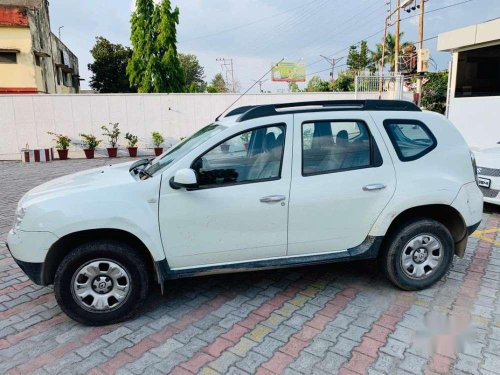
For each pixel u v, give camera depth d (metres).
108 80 39.91
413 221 3.77
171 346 3.09
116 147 17.67
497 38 10.62
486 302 3.65
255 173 3.48
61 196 3.29
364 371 2.76
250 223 3.46
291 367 2.81
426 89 25.52
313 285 4.08
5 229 6.30
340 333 3.21
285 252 3.61
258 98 18.34
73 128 17.38
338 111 3.69
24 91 21.98
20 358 2.98
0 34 21.09
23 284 4.27
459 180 3.85
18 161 16.47
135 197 3.30
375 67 48.56
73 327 3.39
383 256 3.84
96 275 3.31
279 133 3.55
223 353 2.99
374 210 3.66
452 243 3.87
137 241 3.49
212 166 3.43
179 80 26.94
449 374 2.71
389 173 3.67
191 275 3.47
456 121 12.44
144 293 3.42
